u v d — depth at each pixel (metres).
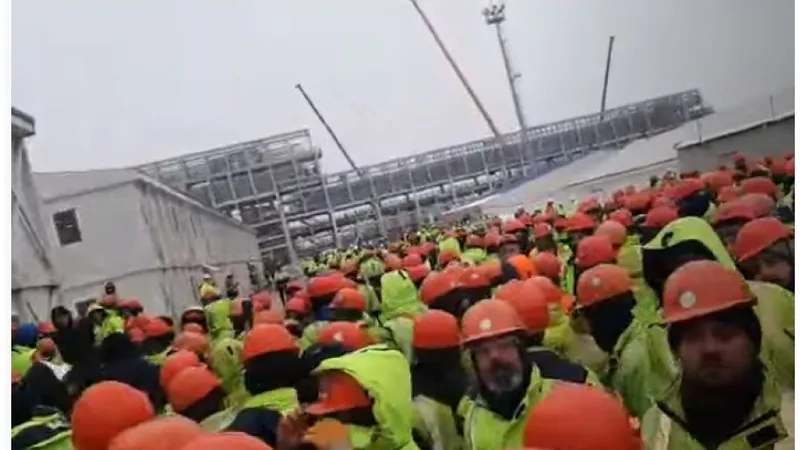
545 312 2.01
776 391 1.58
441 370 1.80
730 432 1.55
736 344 1.53
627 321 1.97
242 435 1.06
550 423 1.03
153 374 2.47
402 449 1.55
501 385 1.56
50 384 2.55
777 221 2.11
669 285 1.58
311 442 1.52
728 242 2.52
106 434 1.55
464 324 1.61
